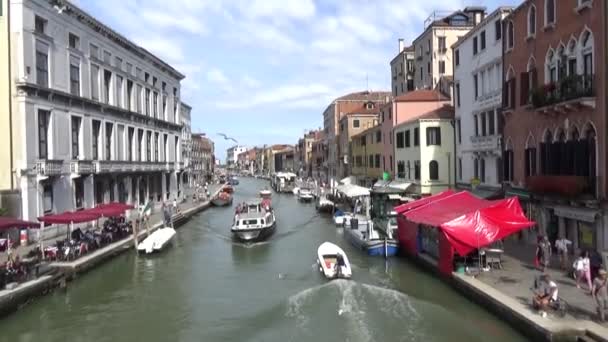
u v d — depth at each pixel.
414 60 49.78
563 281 14.32
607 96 15.03
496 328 12.71
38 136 24.06
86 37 29.34
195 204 48.41
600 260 14.63
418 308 14.18
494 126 24.73
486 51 25.25
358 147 53.78
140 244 25.12
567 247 16.86
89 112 29.41
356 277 19.11
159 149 43.56
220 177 122.81
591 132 16.09
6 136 22.69
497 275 15.45
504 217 16.31
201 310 16.08
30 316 15.48
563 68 17.66
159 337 13.80
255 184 114.00
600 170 15.48
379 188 33.59
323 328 13.04
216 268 22.23
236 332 13.98
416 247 20.55
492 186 24.98
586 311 11.61
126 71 35.84
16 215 22.38
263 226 28.77
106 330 14.39
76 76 28.23
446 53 43.88
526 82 20.44
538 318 11.25
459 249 16.16
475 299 14.26
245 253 25.72
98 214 22.20
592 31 15.77
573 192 16.33
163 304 16.78
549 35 18.56
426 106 38.47
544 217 19.31
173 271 21.64
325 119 82.50
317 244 28.00
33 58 23.56
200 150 103.38
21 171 22.78
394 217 26.22
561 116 17.73
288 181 79.50
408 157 35.25
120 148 34.53
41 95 24.19
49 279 16.92
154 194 42.59
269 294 17.66
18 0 22.77
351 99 69.44
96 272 20.44
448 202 18.92
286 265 22.62
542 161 19.17
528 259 17.59
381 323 13.14
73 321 15.13
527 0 20.14
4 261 18.30
